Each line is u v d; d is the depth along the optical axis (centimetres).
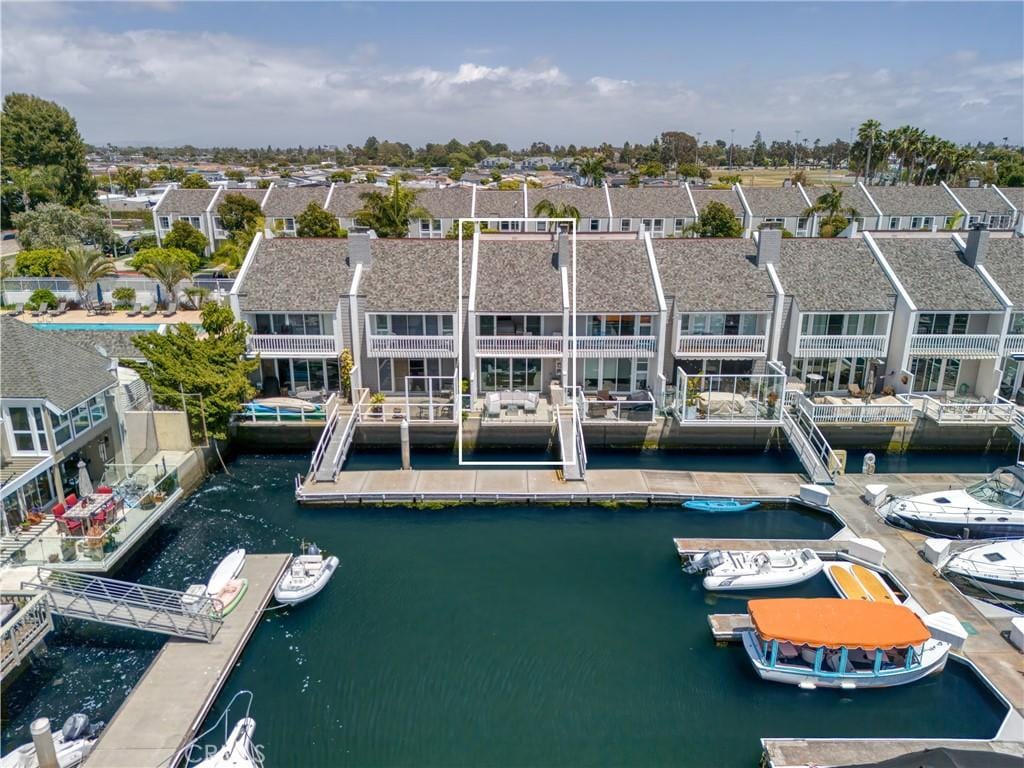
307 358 4372
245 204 8894
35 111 11275
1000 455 4219
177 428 3781
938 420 4088
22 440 3019
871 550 3017
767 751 2117
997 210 8769
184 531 3353
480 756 2159
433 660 2538
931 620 2573
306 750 2170
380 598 2875
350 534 3353
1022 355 4275
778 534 3378
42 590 2541
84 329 4934
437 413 4159
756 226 9056
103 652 2566
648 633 2688
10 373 2975
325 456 3869
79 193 11650
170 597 2755
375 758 2147
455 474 3844
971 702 2359
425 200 9094
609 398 4319
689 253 4597
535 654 2572
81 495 3112
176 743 2112
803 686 2420
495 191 9350
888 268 4462
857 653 2486
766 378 4178
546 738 2223
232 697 2361
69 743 2100
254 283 4359
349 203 9138
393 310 4188
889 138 12144
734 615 2736
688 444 4241
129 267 8112
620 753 2175
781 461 4134
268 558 3094
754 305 4253
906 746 2139
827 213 8956
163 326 5256
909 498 3431
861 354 4356
